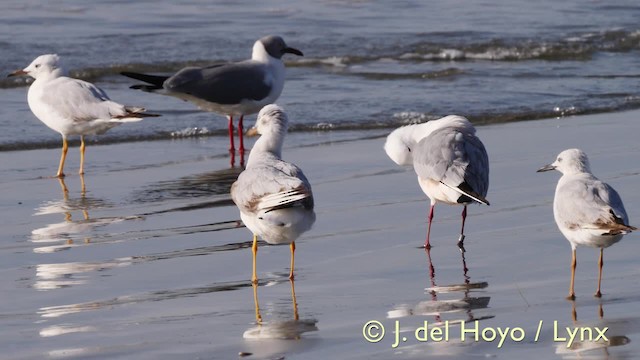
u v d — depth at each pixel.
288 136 19.73
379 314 10.65
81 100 17.34
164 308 10.91
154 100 22.98
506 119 20.86
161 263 12.52
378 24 30.84
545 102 22.08
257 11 32.69
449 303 10.95
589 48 28.03
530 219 14.12
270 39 20.92
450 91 23.31
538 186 15.73
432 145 13.11
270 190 10.92
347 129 20.22
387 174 16.86
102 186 16.48
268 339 9.98
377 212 14.66
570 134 19.25
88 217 14.62
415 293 11.30
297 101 22.28
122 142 19.67
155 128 20.58
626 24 30.89
